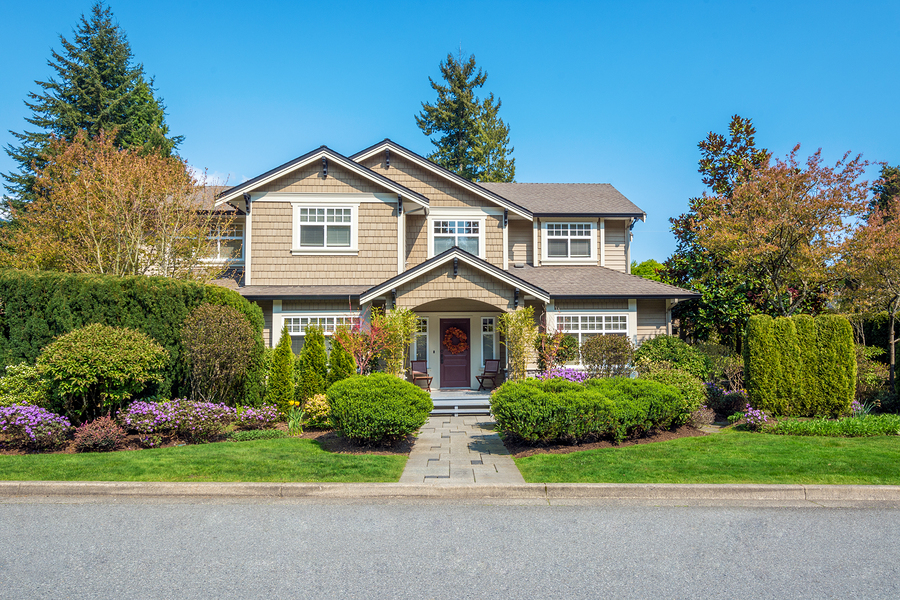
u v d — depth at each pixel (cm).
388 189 1748
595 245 1955
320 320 1662
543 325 1703
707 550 553
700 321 1922
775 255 1631
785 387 1254
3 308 1105
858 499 727
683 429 1157
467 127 4359
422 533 604
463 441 1102
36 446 954
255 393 1362
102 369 1004
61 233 1959
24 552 548
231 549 556
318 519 653
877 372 1496
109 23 3475
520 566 513
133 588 467
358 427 972
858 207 1496
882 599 447
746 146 2192
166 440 1055
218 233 1762
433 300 1573
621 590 463
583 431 988
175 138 3650
